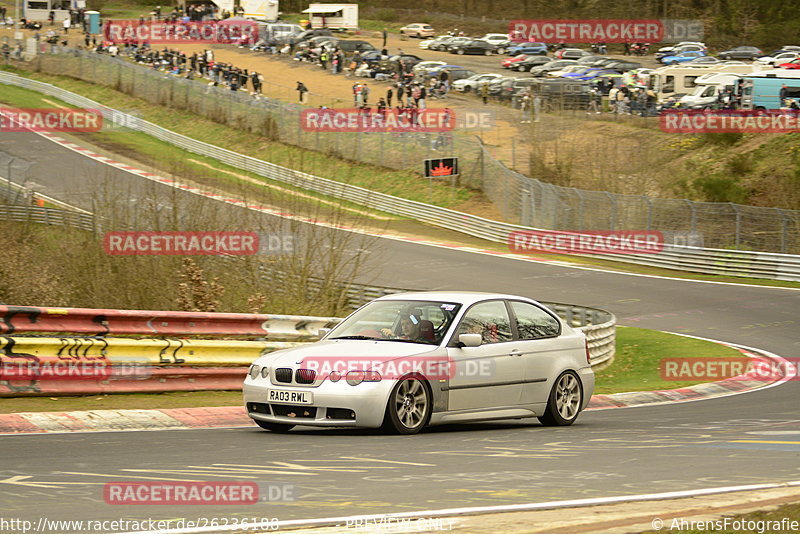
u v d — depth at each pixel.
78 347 36.38
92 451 25.19
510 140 179.25
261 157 185.62
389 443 27.83
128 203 66.31
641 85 195.38
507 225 137.12
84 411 31.91
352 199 164.62
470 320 32.25
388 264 118.88
